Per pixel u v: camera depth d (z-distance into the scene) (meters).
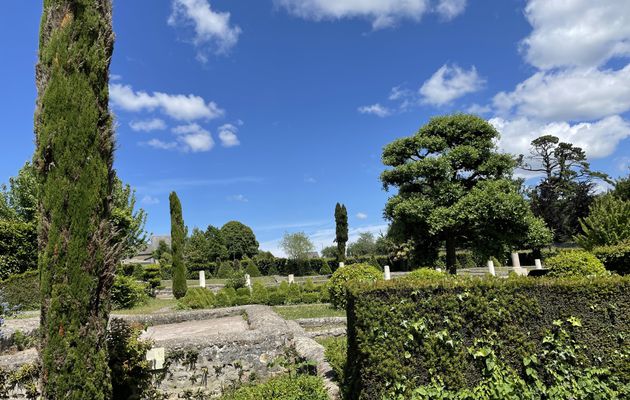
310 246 42.50
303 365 6.19
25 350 6.85
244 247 54.84
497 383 4.24
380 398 4.21
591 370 4.37
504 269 28.69
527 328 4.43
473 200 17.66
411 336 4.27
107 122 4.48
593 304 4.49
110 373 4.77
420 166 18.73
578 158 43.53
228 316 10.70
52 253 3.97
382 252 42.03
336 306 13.71
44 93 4.17
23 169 18.11
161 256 43.97
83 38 4.34
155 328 9.41
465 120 19.09
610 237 12.77
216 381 6.10
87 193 4.17
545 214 42.28
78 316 4.01
